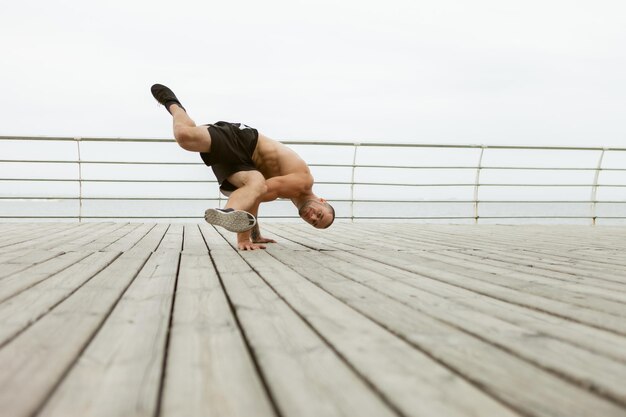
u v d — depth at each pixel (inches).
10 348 39.8
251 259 105.4
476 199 277.4
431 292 67.2
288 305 58.3
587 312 55.1
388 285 72.7
